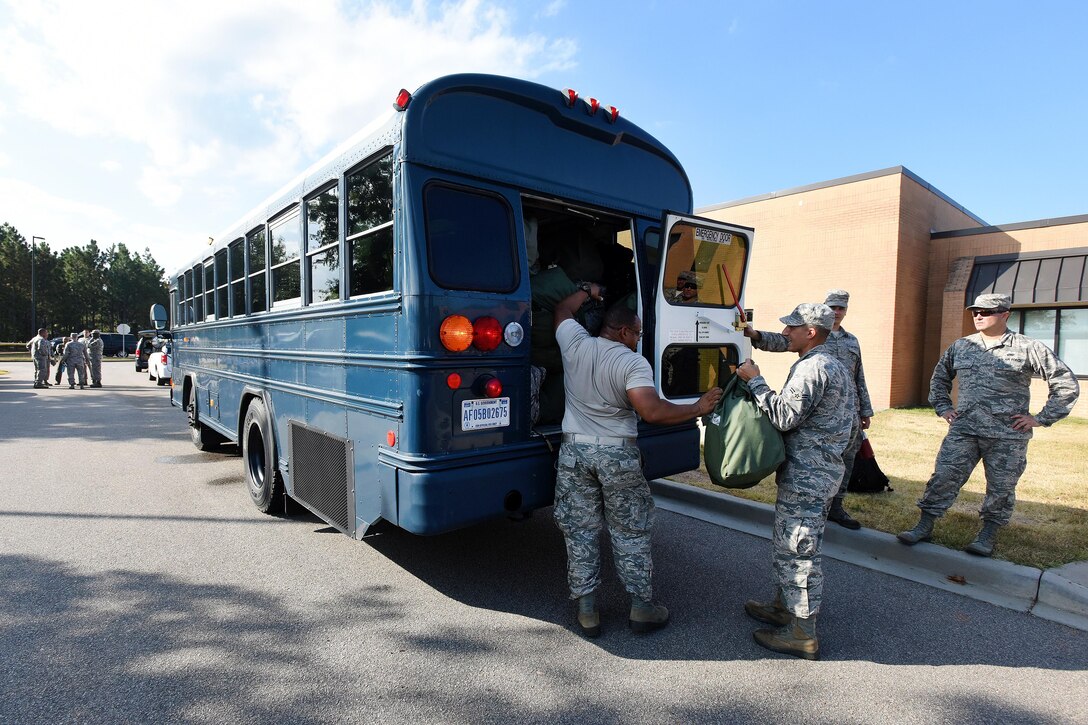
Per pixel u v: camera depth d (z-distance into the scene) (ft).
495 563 13.38
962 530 14.16
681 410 9.70
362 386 11.05
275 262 15.62
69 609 10.92
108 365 105.81
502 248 10.66
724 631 10.39
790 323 9.82
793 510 9.48
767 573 12.92
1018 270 38.81
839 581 12.47
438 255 9.80
